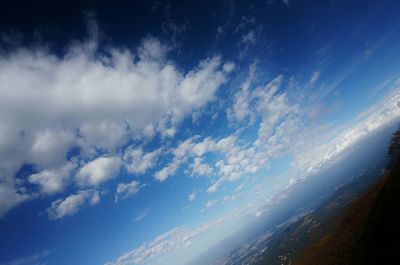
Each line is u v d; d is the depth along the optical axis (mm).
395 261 34156
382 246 37906
